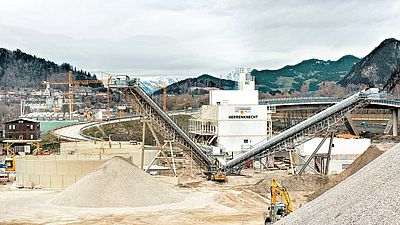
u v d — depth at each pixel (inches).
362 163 2477.9
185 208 2036.2
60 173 2657.5
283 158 3831.2
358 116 7495.1
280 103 4621.1
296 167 3164.4
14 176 3196.4
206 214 1913.1
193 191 2492.6
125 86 2508.6
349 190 960.9
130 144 3831.2
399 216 756.6
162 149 2800.2
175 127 2723.9
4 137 5206.7
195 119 3818.9
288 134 2829.7
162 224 1745.8
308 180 2605.8
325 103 4687.5
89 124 5792.3
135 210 1994.3
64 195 2159.2
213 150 2972.4
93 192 2116.1
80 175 2652.6
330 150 2938.0
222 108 3366.1
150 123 2726.4
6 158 3503.9
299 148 3255.4
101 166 2279.8
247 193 2401.6
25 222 1790.1
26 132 4992.6
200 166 3016.7
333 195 996.6
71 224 1752.0
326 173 2945.4
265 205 2130.9
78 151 3378.4
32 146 4557.1
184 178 2928.2
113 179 2176.4
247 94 3654.0
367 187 916.0
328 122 2837.1
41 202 2177.7
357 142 3184.1
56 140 4778.5
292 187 2564.0
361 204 849.5
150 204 2101.4
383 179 911.7
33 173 2696.9
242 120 3385.8
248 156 2876.5
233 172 2938.0
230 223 1748.3
